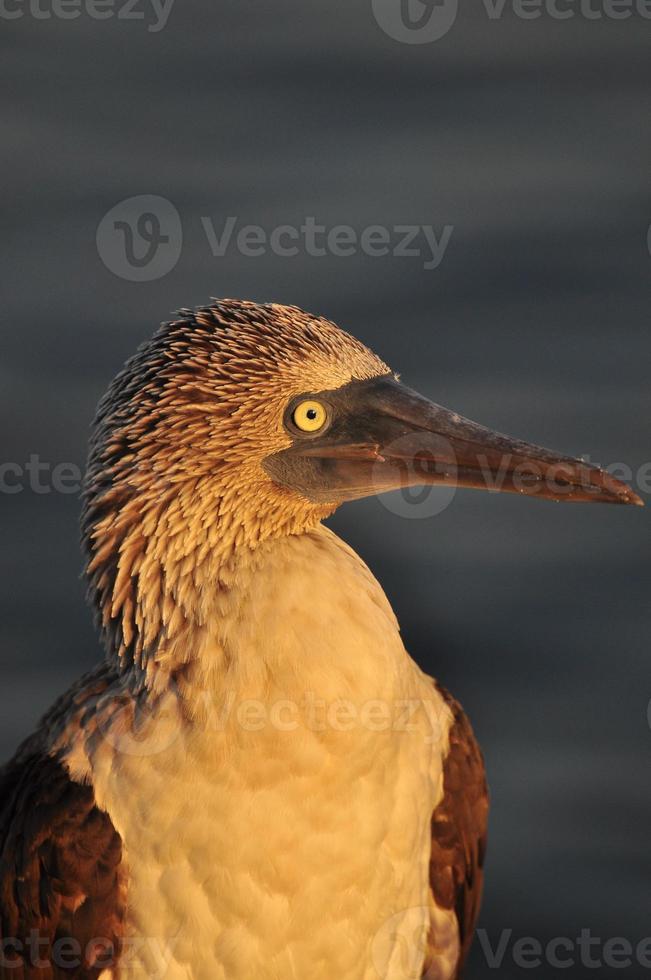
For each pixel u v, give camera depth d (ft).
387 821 27.45
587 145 76.02
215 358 26.58
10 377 61.52
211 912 26.55
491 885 46.93
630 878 46.83
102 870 26.81
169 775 26.27
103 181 73.05
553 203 71.46
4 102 80.12
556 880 46.96
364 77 81.10
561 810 48.80
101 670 28.91
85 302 65.10
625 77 81.56
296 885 26.53
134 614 27.27
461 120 77.87
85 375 61.62
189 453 26.45
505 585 54.75
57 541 57.06
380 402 27.37
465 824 30.76
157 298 65.16
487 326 64.69
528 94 80.18
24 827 27.81
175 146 75.87
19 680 52.80
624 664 52.75
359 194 72.02
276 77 81.15
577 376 62.23
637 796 49.03
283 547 26.99
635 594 54.54
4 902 28.30
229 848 26.17
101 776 27.04
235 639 26.11
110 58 83.41
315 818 26.30
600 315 65.31
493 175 73.56
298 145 75.72
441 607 54.08
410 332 64.28
